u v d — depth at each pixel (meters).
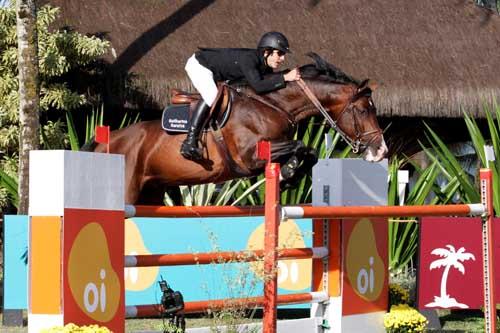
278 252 10.30
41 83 19.25
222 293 11.42
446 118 23.34
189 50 21.86
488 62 24.09
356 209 11.00
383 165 12.27
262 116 12.07
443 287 12.19
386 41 23.83
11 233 12.54
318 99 12.30
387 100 22.33
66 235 8.50
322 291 11.59
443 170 17.77
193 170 12.43
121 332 9.25
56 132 19.14
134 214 9.74
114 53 20.23
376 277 12.20
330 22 23.88
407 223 17.39
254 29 23.06
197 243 14.05
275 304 10.20
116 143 12.91
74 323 8.55
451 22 25.05
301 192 17.22
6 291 12.52
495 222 12.94
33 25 16.25
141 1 22.83
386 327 12.21
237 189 17.48
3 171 17.44
